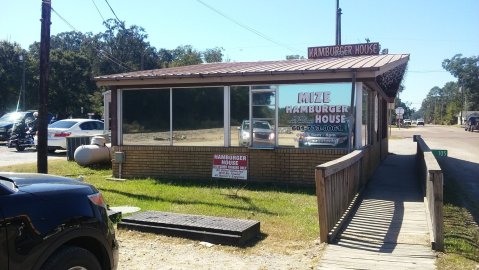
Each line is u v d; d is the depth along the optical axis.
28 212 3.62
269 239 6.97
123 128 13.97
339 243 6.60
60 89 57.38
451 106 131.25
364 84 12.12
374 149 14.77
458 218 8.74
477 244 6.85
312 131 11.92
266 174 12.34
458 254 6.14
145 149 13.63
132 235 7.15
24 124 24.00
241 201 9.87
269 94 12.30
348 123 11.58
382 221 7.94
